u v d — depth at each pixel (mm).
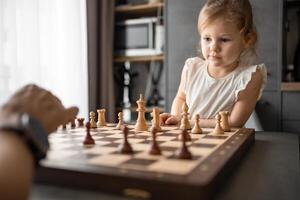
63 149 566
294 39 1947
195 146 590
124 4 2340
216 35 1060
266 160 595
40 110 468
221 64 1125
